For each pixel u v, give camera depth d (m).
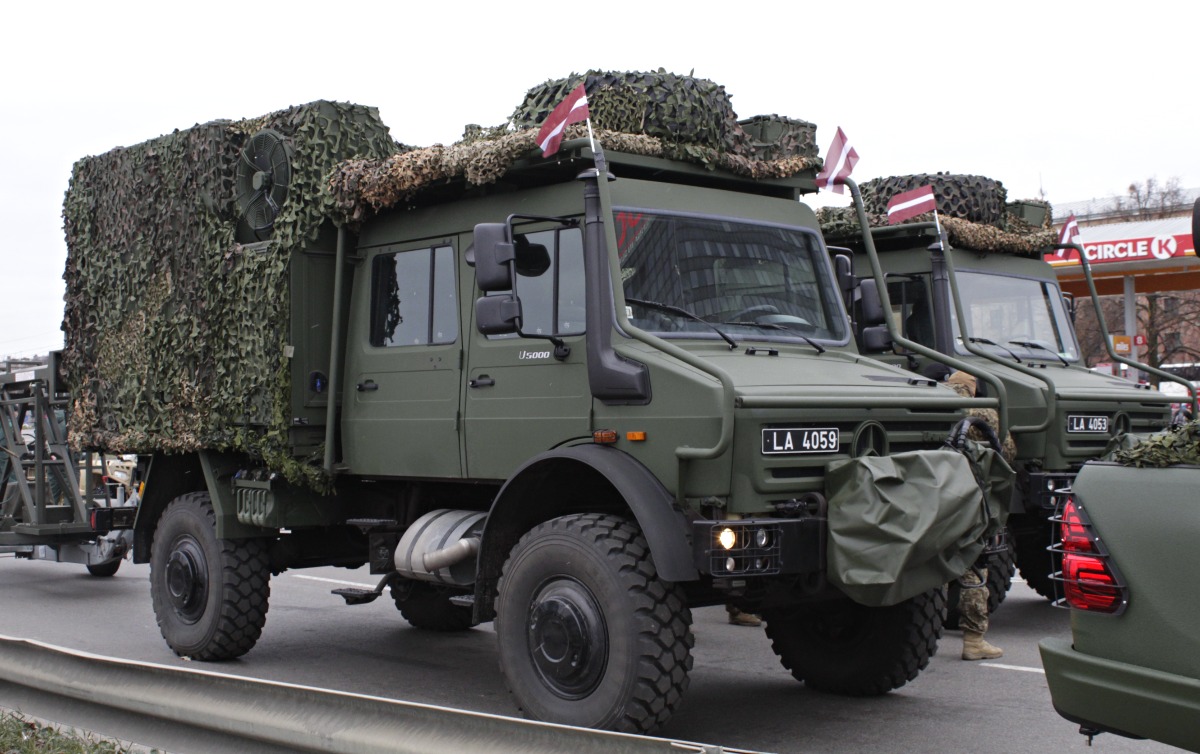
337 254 7.55
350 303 7.60
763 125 7.49
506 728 4.20
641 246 6.15
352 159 7.58
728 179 6.84
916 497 5.38
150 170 8.72
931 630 6.59
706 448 5.38
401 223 7.29
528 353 6.33
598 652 5.45
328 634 9.34
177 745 5.11
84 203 9.35
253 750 4.84
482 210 6.76
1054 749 5.83
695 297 6.27
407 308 7.19
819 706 6.75
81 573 13.39
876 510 5.33
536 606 5.73
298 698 4.74
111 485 13.37
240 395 7.82
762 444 5.38
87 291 9.30
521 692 5.77
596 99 6.64
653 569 5.45
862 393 5.79
